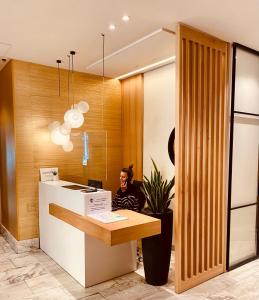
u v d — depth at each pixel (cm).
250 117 344
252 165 352
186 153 276
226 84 311
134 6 230
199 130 288
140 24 266
